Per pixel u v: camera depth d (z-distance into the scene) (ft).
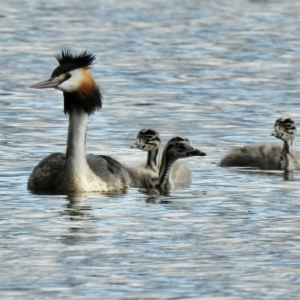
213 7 161.48
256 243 45.85
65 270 41.70
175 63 107.04
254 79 97.25
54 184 56.95
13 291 39.22
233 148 65.98
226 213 51.57
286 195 55.98
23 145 68.13
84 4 163.94
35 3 164.45
